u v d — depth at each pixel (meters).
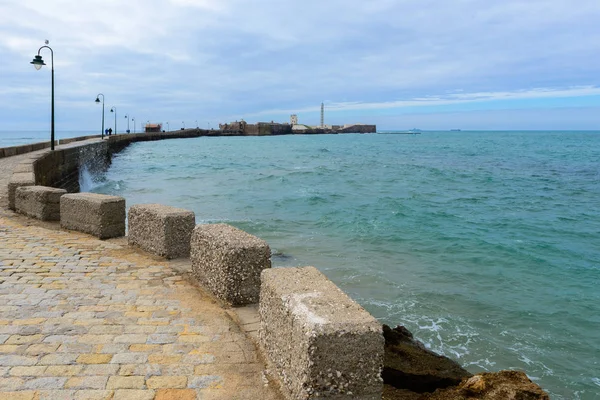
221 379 3.53
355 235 16.22
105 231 7.90
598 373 7.26
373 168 47.25
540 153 74.50
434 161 58.03
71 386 3.36
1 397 3.18
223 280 5.05
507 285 11.25
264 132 182.25
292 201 24.05
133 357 3.82
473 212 22.33
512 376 5.09
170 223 6.67
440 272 12.15
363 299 9.88
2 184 14.48
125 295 5.27
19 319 4.52
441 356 6.78
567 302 10.18
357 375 2.92
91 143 32.81
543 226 19.12
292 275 3.89
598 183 35.16
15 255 6.79
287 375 3.27
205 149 83.25
